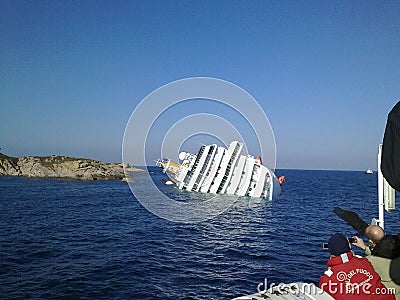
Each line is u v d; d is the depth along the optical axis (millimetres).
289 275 14602
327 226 27703
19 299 11984
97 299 11992
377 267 3715
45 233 24844
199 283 13594
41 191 61906
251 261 16781
